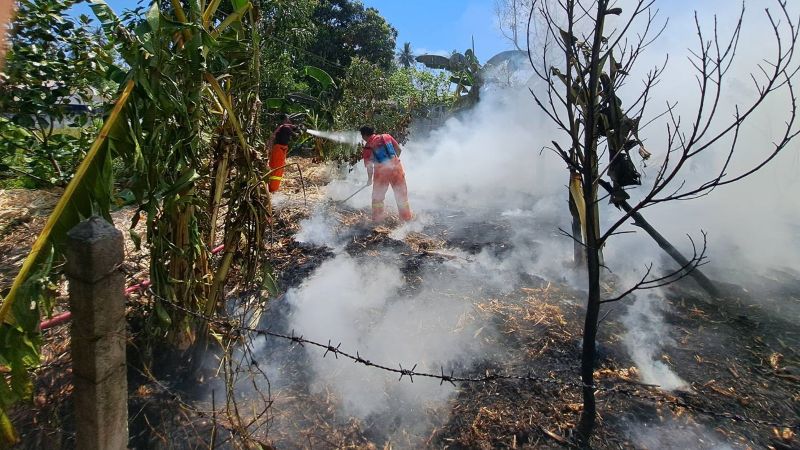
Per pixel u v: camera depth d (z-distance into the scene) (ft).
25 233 17.13
